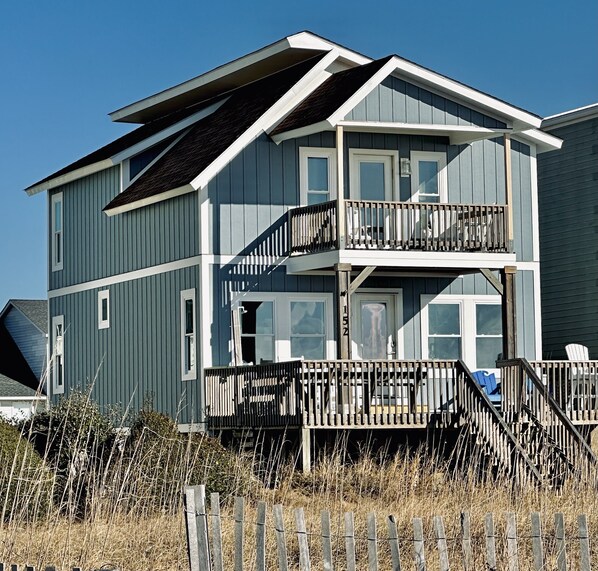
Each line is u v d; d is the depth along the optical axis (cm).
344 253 2542
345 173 2783
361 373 2411
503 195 2950
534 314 2972
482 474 2203
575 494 1978
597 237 3275
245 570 1509
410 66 2616
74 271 3350
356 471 2247
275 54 2898
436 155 2873
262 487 2133
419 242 2606
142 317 2961
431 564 1515
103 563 1548
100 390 3173
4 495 1836
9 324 4944
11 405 4328
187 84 3234
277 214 2744
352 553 1160
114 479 1827
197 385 2695
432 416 2402
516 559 1197
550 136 2998
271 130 2739
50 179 3441
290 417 2358
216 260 2686
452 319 2888
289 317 2733
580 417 2503
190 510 1164
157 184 2877
